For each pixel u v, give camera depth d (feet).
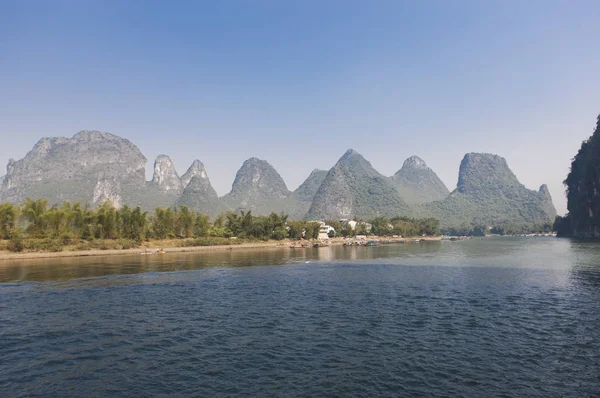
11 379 73.77
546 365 79.30
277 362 81.97
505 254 370.12
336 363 81.20
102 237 401.29
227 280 197.06
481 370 76.95
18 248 326.24
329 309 129.70
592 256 328.90
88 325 110.63
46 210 377.71
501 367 78.38
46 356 85.97
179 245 459.32
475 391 67.82
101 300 145.48
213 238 502.79
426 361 81.87
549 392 67.41
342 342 94.68
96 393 67.87
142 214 441.68
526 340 95.14
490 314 121.08
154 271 235.61
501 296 149.59
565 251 398.42
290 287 174.70
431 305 134.51
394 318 117.08
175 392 68.08
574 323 110.01
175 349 90.38
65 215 375.86
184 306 135.33
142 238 434.71
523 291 160.04
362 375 74.90
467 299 144.36
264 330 105.19
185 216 502.79
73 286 177.58
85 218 395.75
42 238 355.36
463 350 88.38
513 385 70.13
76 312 126.11
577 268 240.53
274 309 130.21
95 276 211.20
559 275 208.33
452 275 213.66
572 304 134.51
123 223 430.61
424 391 67.92
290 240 617.62
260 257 351.05
